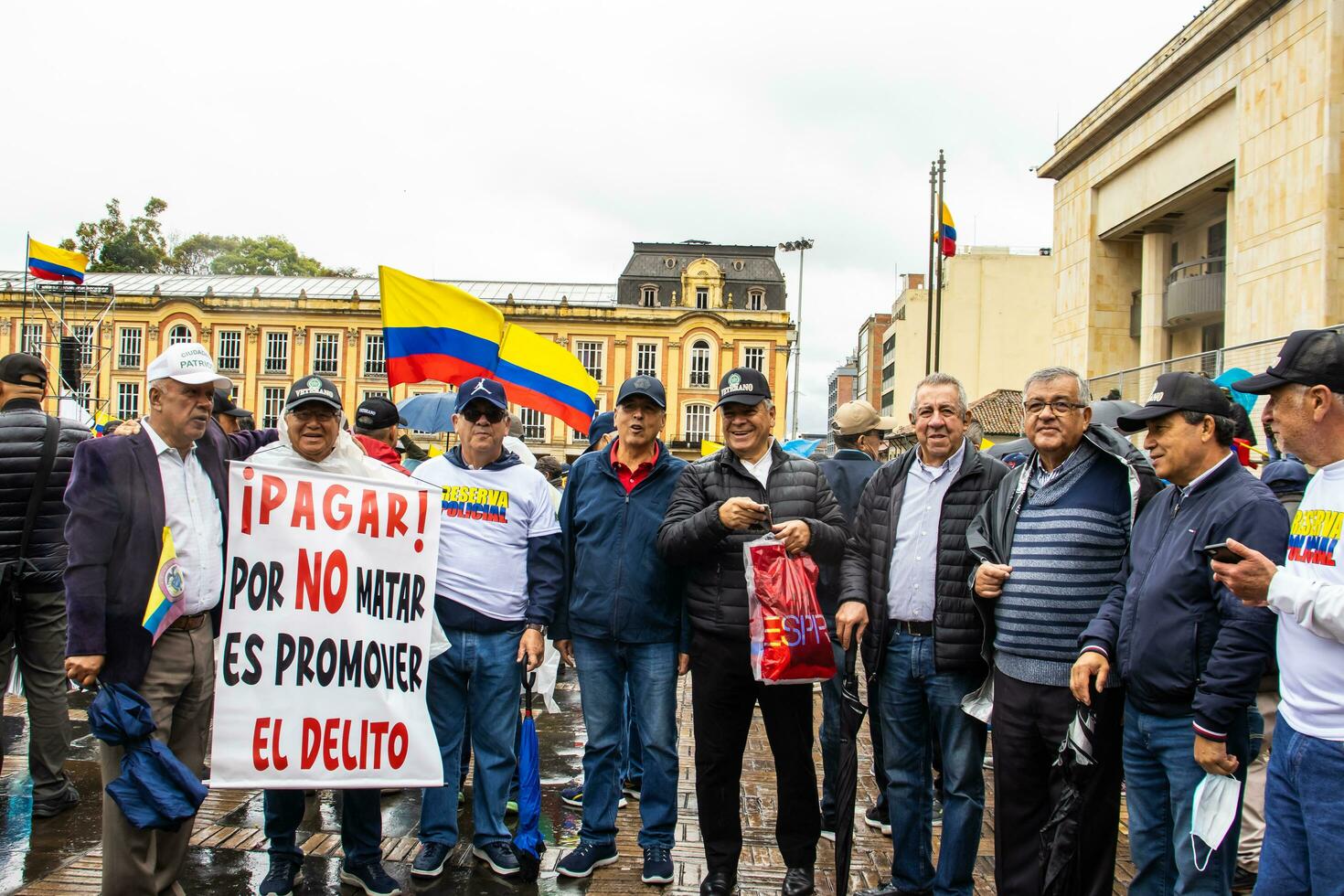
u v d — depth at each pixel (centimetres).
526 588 472
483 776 461
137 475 371
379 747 405
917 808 436
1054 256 2711
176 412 376
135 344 5812
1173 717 330
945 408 431
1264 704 448
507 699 464
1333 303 1502
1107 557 376
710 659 436
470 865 462
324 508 406
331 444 426
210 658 395
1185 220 2222
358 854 423
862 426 628
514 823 532
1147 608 336
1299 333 307
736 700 438
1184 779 327
